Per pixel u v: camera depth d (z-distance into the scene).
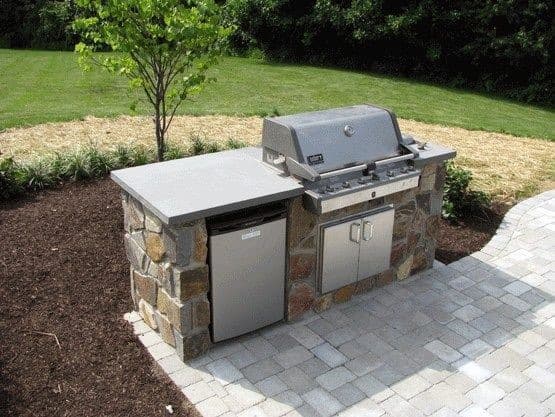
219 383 4.14
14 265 5.38
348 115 4.93
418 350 4.56
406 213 5.35
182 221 3.84
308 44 18.83
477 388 4.15
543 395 4.09
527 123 12.72
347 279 5.04
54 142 9.03
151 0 5.75
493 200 7.62
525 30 15.86
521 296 5.36
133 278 4.79
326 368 4.33
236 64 18.44
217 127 10.39
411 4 17.03
